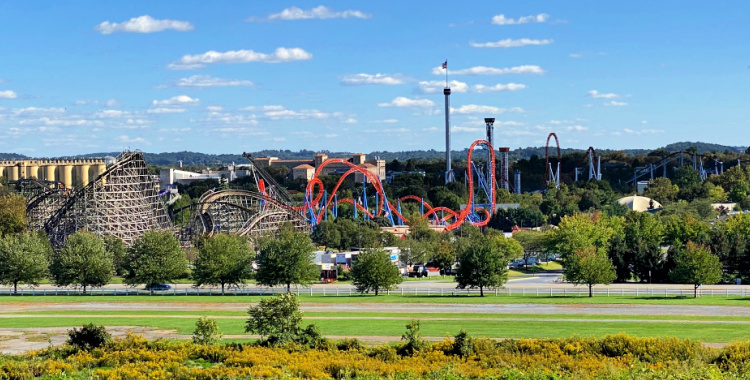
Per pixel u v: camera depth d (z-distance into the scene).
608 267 181.88
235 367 103.25
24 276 199.62
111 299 180.88
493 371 99.25
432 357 106.75
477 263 183.00
